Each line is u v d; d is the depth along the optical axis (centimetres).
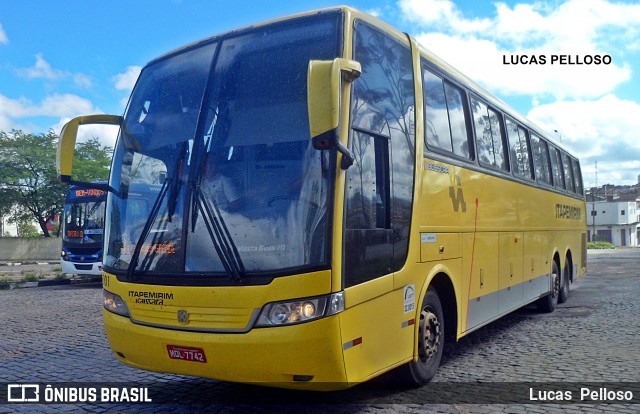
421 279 582
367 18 544
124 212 539
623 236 8925
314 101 417
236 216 468
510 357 765
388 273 521
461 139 721
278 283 443
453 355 780
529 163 1030
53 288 1883
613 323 1019
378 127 525
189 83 541
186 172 499
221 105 510
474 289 730
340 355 446
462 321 686
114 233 546
